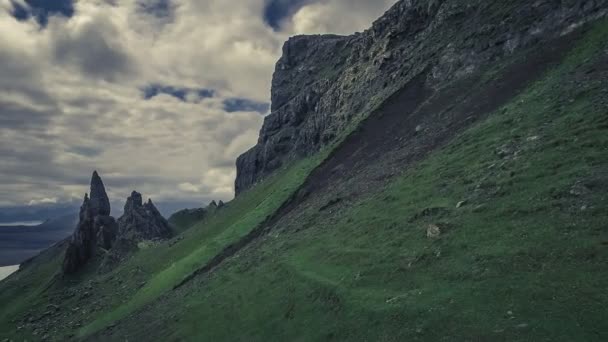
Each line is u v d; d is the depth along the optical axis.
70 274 164.25
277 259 53.72
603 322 18.00
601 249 22.16
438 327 23.14
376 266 35.00
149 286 91.19
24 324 111.88
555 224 26.38
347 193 64.81
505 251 26.50
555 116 42.47
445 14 103.38
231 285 55.56
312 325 32.81
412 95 89.38
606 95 39.84
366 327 27.50
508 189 33.88
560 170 32.22
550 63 59.16
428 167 51.78
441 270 28.83
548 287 21.61
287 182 97.50
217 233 119.44
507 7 82.81
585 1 64.19
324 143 125.88
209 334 44.25
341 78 144.62
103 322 83.38
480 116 59.03
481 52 79.75
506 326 20.34
